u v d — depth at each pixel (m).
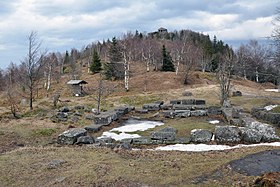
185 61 67.44
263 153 10.25
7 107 30.58
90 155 11.91
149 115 25.36
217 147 13.87
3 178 9.91
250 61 64.81
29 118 23.38
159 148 14.09
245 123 17.33
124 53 50.94
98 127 19.41
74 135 15.95
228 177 8.56
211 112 23.94
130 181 8.98
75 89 46.38
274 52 22.64
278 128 17.73
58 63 90.25
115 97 39.56
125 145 14.19
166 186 8.48
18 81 51.22
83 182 9.12
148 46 70.81
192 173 9.20
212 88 40.56
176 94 38.31
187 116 23.44
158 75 54.56
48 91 53.06
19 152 12.86
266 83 65.75
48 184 9.21
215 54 76.56
